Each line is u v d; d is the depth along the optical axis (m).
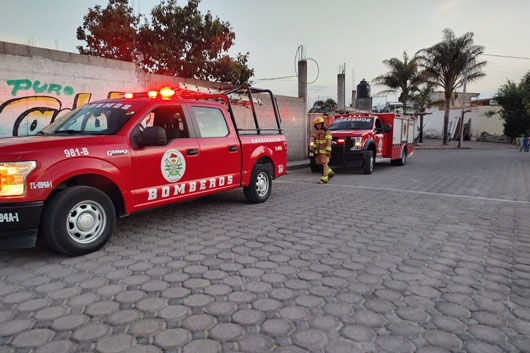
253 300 3.14
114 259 4.07
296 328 2.71
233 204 7.09
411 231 5.33
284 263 4.00
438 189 9.32
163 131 4.60
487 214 6.52
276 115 7.80
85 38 17.23
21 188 3.60
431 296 3.24
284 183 10.24
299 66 17.25
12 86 7.52
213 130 6.00
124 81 9.44
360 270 3.82
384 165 16.33
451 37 33.12
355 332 2.66
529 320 2.85
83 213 4.14
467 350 2.46
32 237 3.73
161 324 2.74
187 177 5.35
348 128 13.10
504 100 41.91
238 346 2.48
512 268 3.93
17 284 3.42
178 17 17.33
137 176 4.64
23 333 2.62
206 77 18.12
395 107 36.25
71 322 2.76
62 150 3.92
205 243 4.66
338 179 11.17
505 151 30.03
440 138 55.41
